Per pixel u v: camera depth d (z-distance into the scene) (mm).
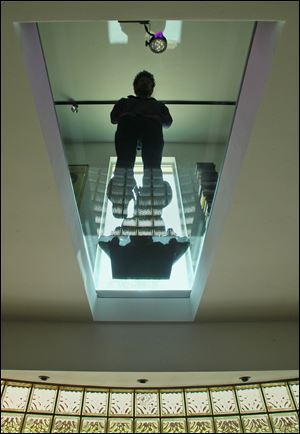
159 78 2201
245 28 1629
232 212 1923
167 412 2949
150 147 2172
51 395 2947
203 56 2012
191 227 2443
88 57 2047
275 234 2061
